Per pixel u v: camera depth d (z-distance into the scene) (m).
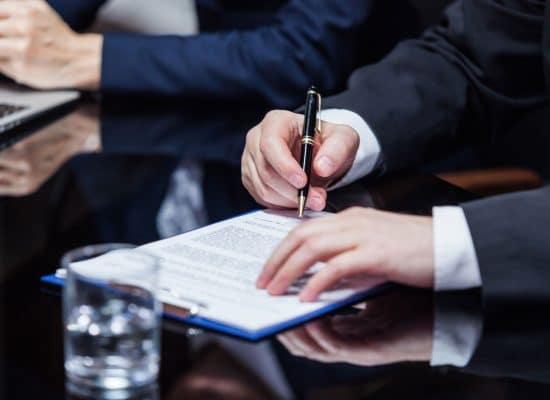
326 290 1.20
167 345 1.04
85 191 1.62
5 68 2.41
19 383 0.95
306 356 1.04
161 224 1.45
